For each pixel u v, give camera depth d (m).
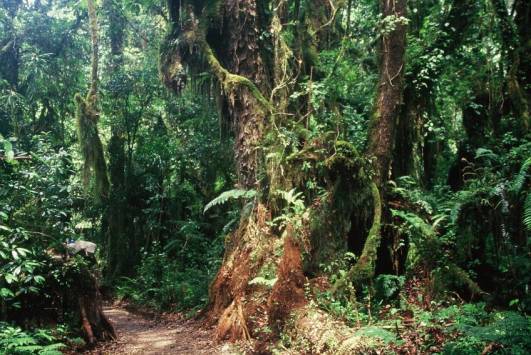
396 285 8.30
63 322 8.25
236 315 8.70
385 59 9.02
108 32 18.86
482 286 8.32
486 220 8.28
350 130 10.00
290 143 9.82
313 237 8.70
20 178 8.45
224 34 11.30
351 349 5.89
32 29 16.50
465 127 10.48
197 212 18.97
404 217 8.12
